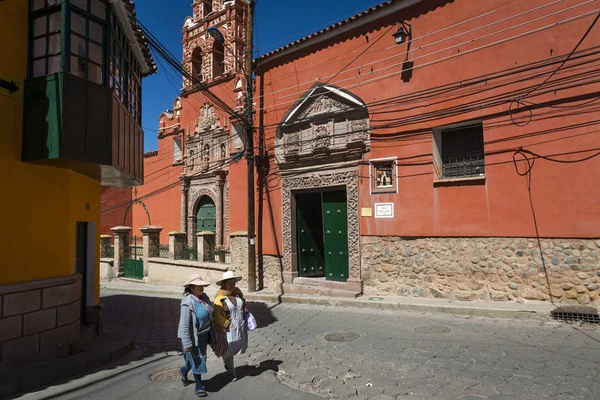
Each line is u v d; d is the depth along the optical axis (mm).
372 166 11273
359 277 11414
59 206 6629
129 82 8977
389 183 11047
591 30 8039
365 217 11383
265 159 14172
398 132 10789
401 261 10656
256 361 6348
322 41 12555
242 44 20000
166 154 23391
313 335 7828
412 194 10500
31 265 6066
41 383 5430
